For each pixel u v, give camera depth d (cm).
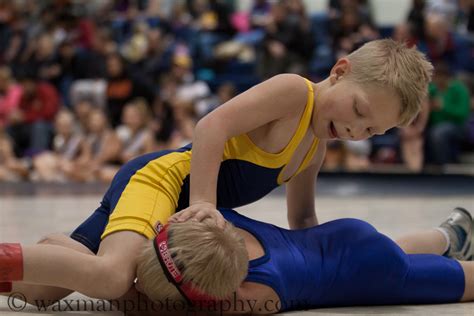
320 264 362
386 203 1048
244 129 361
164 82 1474
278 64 1548
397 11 1906
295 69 1518
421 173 1424
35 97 1453
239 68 1708
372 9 1795
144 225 341
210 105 1448
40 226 727
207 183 351
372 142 1545
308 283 356
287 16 1565
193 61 1700
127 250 332
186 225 315
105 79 1548
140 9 1894
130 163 383
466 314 356
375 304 377
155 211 351
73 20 1689
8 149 1412
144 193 360
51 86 1477
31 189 1240
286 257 352
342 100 353
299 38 1558
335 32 1572
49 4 1722
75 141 1373
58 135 1390
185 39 1716
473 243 447
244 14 1822
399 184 1351
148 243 325
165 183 369
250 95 360
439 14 1612
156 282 314
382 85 347
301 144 373
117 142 1348
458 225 439
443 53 1500
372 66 349
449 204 1037
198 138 355
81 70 1582
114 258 328
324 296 366
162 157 380
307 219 428
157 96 1448
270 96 359
